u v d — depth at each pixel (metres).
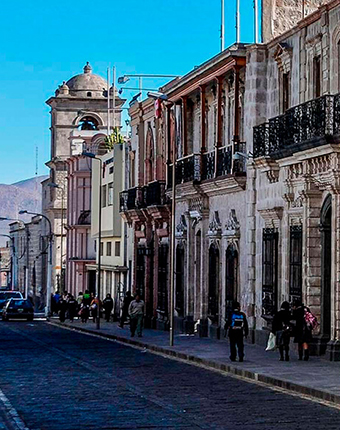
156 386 26.06
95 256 84.94
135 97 60.84
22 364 32.75
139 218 58.78
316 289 33.88
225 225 43.62
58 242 99.50
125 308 57.12
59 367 31.66
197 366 32.28
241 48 41.09
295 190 35.75
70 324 62.56
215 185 43.62
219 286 44.53
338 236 32.03
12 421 19.70
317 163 33.38
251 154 39.78
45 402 22.67
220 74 43.25
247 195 40.66
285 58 37.94
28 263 120.06
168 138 52.22
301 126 33.75
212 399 23.27
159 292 55.38
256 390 25.22
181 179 48.25
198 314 48.47
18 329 58.81
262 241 39.22
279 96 38.62
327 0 42.59
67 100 98.38
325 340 33.41
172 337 40.03
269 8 42.19
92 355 37.00
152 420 19.80
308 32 35.97
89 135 94.38
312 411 21.17
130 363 33.38
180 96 49.62
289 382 25.48
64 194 99.25
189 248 48.91
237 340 31.91
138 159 60.81
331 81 33.81
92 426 18.97
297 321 32.16
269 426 18.97
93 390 25.06
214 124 46.34
